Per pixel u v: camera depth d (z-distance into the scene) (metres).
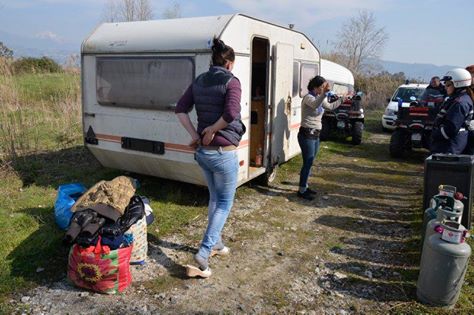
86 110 5.77
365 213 5.49
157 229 4.54
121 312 3.12
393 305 3.30
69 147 8.06
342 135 10.72
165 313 3.13
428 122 8.28
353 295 3.46
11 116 9.05
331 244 4.46
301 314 3.18
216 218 3.56
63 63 11.52
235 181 3.53
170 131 5.02
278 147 6.30
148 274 3.66
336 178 7.20
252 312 3.19
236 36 4.84
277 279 3.69
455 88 4.62
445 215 3.34
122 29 5.49
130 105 5.30
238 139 3.44
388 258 4.14
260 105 6.07
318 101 5.40
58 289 3.38
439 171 4.29
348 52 26.83
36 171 6.55
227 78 3.26
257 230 4.76
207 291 3.45
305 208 5.59
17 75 13.83
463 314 3.15
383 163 8.49
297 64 6.66
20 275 3.50
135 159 5.48
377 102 18.94
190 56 4.73
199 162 3.46
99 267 3.23
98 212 3.41
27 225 4.34
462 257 3.08
